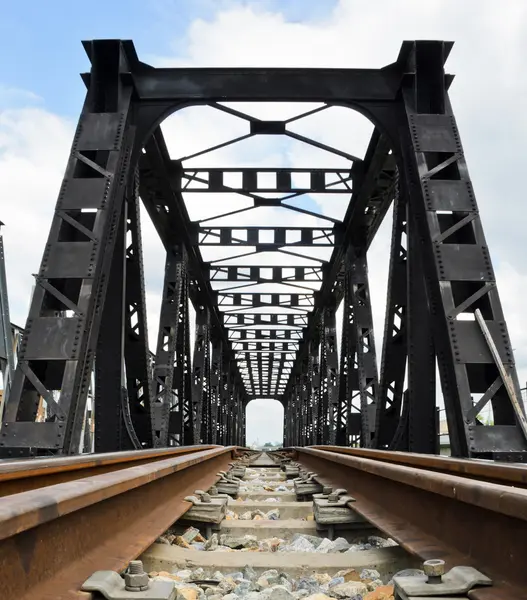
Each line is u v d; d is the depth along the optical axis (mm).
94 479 2930
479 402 7422
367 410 16219
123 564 2838
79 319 7836
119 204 9367
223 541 5000
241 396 66562
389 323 10742
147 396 10516
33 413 7855
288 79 10828
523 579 2146
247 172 15555
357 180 15453
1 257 14234
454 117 9641
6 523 1688
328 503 5457
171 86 10758
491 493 2271
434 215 8766
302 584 3396
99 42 9953
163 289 17359
